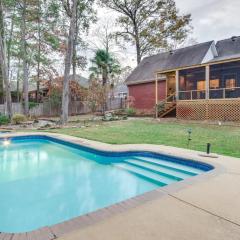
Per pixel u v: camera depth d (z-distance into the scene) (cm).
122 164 823
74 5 1889
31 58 3114
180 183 464
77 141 1038
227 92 1714
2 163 883
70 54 1889
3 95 2973
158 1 3170
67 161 901
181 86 2230
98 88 2452
